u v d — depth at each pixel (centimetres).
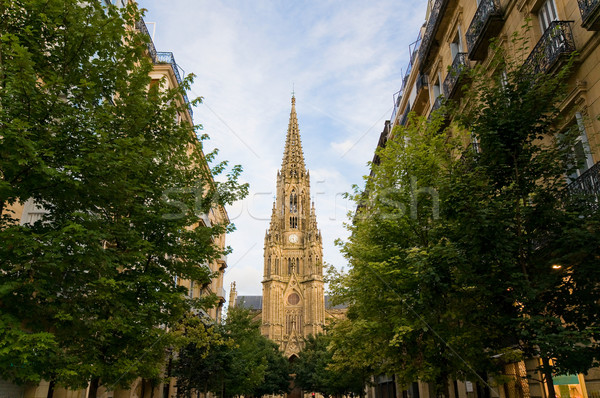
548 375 989
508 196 1152
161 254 1524
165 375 2658
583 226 1039
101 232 1212
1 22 1128
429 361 1622
